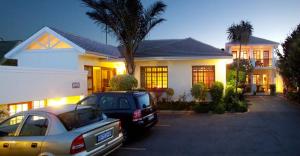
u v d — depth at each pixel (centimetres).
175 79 1892
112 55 2005
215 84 1698
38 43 1739
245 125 1199
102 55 1812
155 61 1920
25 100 1120
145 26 1798
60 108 642
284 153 770
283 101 2319
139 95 973
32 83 1166
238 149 819
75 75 1506
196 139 958
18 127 611
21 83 1101
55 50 1680
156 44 2202
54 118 584
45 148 560
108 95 962
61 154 546
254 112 1616
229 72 2455
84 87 1596
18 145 586
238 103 1672
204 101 1781
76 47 1620
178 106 1722
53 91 1305
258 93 3138
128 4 1712
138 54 1922
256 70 3319
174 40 2269
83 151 552
